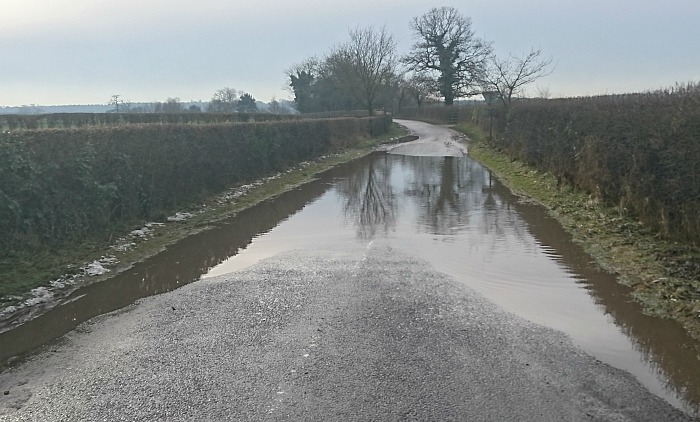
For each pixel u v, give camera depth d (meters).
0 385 5.92
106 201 11.88
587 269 9.40
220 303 8.07
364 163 28.12
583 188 14.68
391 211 15.21
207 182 16.88
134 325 7.38
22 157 9.83
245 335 6.90
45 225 10.13
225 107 85.38
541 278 8.97
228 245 11.67
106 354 6.53
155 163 13.92
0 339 7.14
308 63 82.88
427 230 12.68
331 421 4.99
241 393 5.51
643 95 13.27
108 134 12.36
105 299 8.51
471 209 15.22
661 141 10.04
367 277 9.11
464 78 64.56
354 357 6.21
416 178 22.16
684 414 5.02
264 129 22.42
